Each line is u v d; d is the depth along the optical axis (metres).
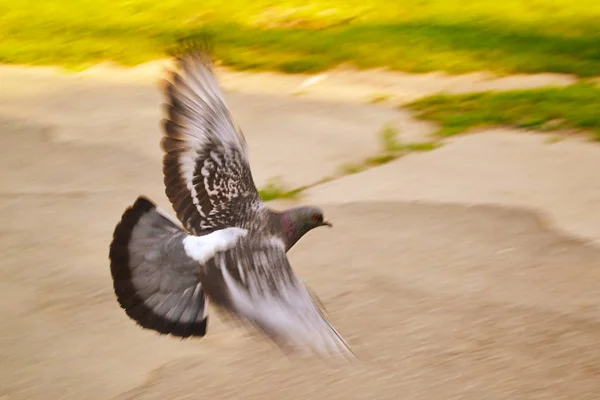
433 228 11.47
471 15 20.61
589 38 18.92
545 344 9.06
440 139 14.32
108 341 9.25
